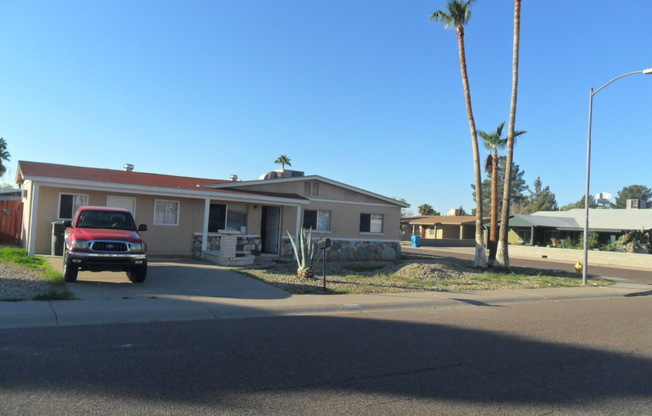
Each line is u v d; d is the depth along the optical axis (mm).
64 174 16656
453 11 19828
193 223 19297
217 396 4930
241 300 10508
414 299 11977
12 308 8391
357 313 10258
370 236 24453
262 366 6012
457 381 5754
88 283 11477
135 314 8773
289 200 20453
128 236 11539
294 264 18297
